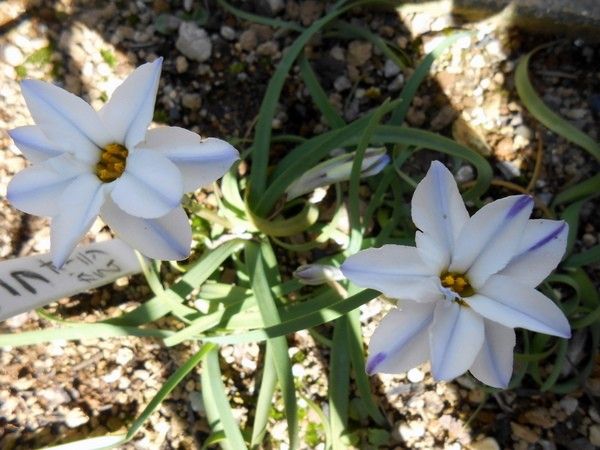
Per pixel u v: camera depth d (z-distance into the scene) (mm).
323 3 181
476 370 106
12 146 173
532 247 104
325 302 143
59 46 180
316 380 163
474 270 104
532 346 157
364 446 157
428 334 104
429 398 161
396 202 157
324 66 180
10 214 170
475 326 101
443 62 179
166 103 179
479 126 174
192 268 148
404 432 159
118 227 107
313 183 145
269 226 149
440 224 104
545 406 159
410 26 182
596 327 156
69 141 105
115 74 180
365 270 100
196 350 165
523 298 101
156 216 98
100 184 105
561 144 172
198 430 161
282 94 179
